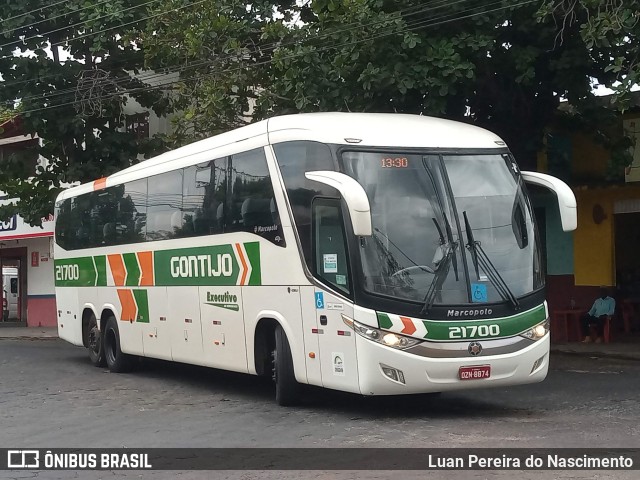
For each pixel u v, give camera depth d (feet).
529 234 34.58
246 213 38.81
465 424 32.24
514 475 24.02
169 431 33.01
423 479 23.90
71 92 72.90
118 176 53.36
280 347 36.88
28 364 60.85
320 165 33.83
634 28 44.11
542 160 65.31
